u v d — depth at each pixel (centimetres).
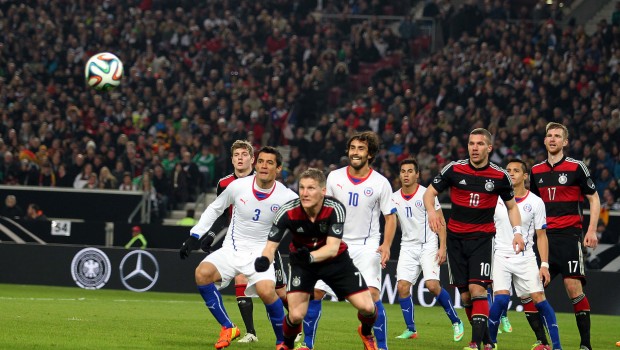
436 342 2108
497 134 4569
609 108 4625
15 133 4831
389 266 3456
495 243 1923
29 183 4578
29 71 5431
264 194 1748
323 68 5344
